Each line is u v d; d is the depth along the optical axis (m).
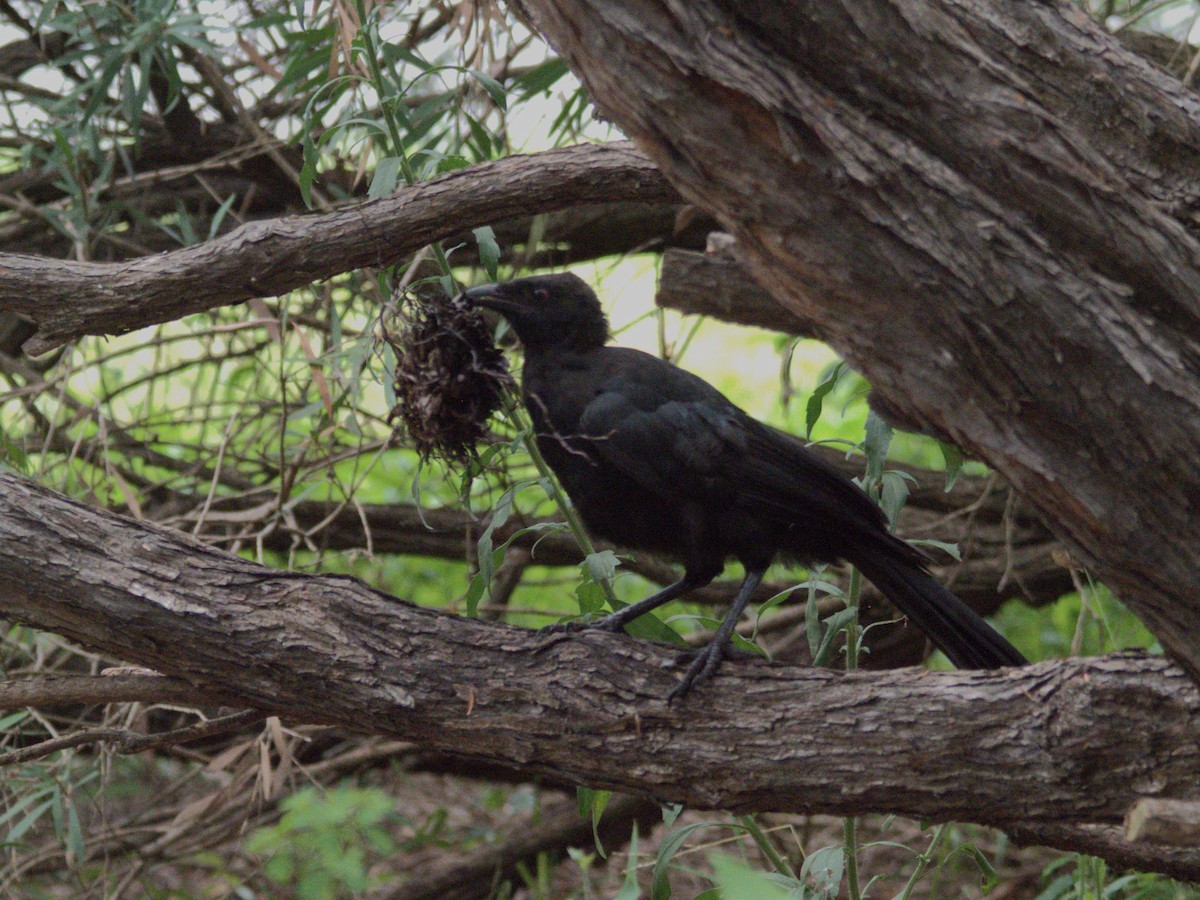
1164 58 8.50
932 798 4.39
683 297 7.63
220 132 10.20
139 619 4.75
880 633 9.95
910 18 3.39
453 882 9.74
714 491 5.56
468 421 5.43
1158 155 3.55
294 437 10.83
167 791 9.56
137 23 8.25
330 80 6.40
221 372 11.37
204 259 5.52
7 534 4.77
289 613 4.77
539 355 6.05
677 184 3.64
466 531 9.67
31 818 7.19
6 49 10.20
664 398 5.70
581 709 4.64
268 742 7.91
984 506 9.88
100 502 8.86
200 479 10.23
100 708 9.45
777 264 3.62
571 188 5.63
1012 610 11.75
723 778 4.55
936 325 3.50
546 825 10.02
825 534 5.58
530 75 7.59
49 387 9.39
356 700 4.73
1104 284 3.45
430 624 4.83
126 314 5.61
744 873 1.97
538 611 9.23
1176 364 3.39
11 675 7.94
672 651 4.79
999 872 9.52
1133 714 4.17
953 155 3.46
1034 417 3.52
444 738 4.77
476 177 5.62
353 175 10.07
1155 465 3.46
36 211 9.29
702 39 3.39
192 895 9.51
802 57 3.44
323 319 9.84
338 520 10.17
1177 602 3.65
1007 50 3.51
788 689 4.61
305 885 4.63
